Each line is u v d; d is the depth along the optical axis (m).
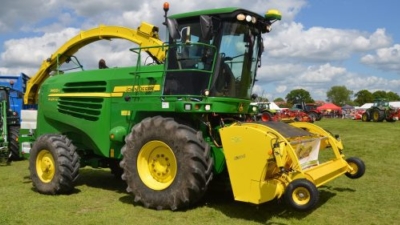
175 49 6.49
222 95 6.46
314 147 6.49
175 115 6.60
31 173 7.54
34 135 9.80
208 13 6.30
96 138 7.43
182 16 6.47
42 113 8.65
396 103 63.75
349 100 130.62
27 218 5.66
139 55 6.89
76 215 5.80
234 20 6.39
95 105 7.50
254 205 6.27
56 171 7.13
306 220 5.55
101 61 8.18
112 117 7.26
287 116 32.91
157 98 6.58
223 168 6.04
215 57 6.29
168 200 5.89
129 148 6.32
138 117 6.89
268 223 5.39
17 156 12.19
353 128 25.20
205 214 5.79
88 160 8.05
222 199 6.68
